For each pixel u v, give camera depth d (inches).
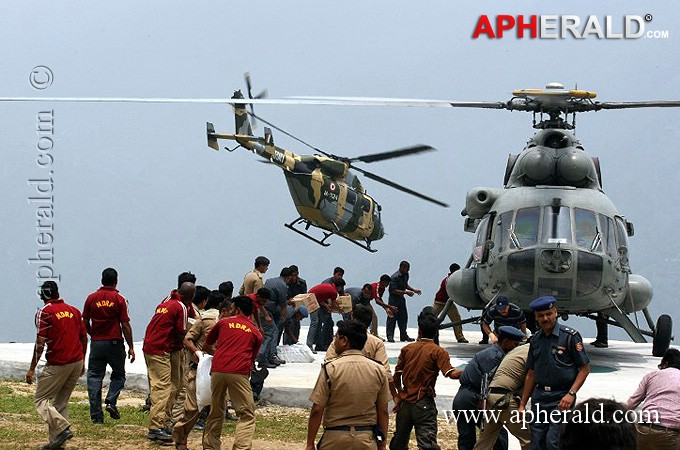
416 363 354.9
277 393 501.7
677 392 331.9
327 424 294.0
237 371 367.9
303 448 410.9
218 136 816.9
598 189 656.4
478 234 678.5
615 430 144.6
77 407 484.1
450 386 523.8
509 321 412.5
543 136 652.7
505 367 347.6
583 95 613.9
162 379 418.0
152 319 424.8
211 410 374.9
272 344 573.0
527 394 335.0
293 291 666.2
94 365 445.1
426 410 352.8
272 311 585.6
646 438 331.6
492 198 661.3
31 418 455.2
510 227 627.5
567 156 637.9
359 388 291.0
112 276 448.1
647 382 339.3
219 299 432.5
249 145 819.4
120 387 449.1
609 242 622.2
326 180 863.1
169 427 424.2
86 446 401.7
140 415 469.1
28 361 584.4
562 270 603.5
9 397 510.6
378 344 360.2
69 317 400.2
